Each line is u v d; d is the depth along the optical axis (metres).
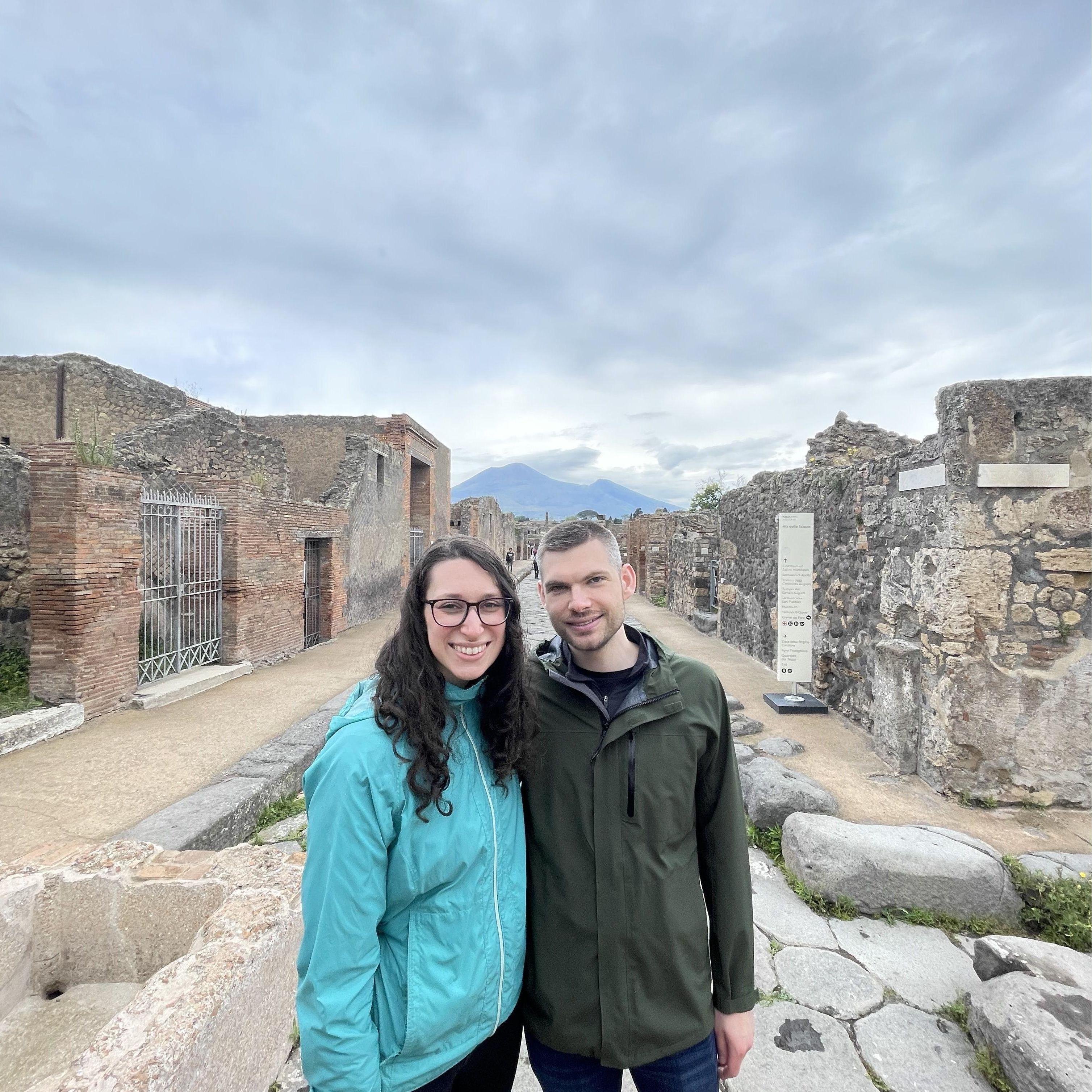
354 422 16.94
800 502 7.45
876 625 5.37
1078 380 4.00
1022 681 4.02
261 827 4.11
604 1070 1.49
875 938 2.90
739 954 1.56
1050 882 3.01
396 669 1.33
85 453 5.80
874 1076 2.14
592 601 1.45
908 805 4.02
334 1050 1.12
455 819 1.28
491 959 1.31
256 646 8.62
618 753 1.47
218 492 8.15
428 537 20.00
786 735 5.48
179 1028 1.66
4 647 6.54
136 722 5.76
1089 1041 1.95
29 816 3.83
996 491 4.04
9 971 2.41
